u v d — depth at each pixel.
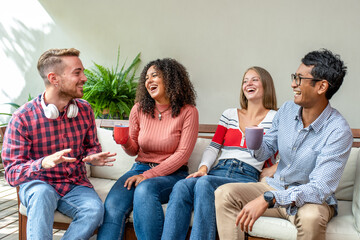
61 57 1.79
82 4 4.79
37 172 1.67
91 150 1.99
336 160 1.53
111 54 4.74
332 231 1.56
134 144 2.12
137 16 4.60
